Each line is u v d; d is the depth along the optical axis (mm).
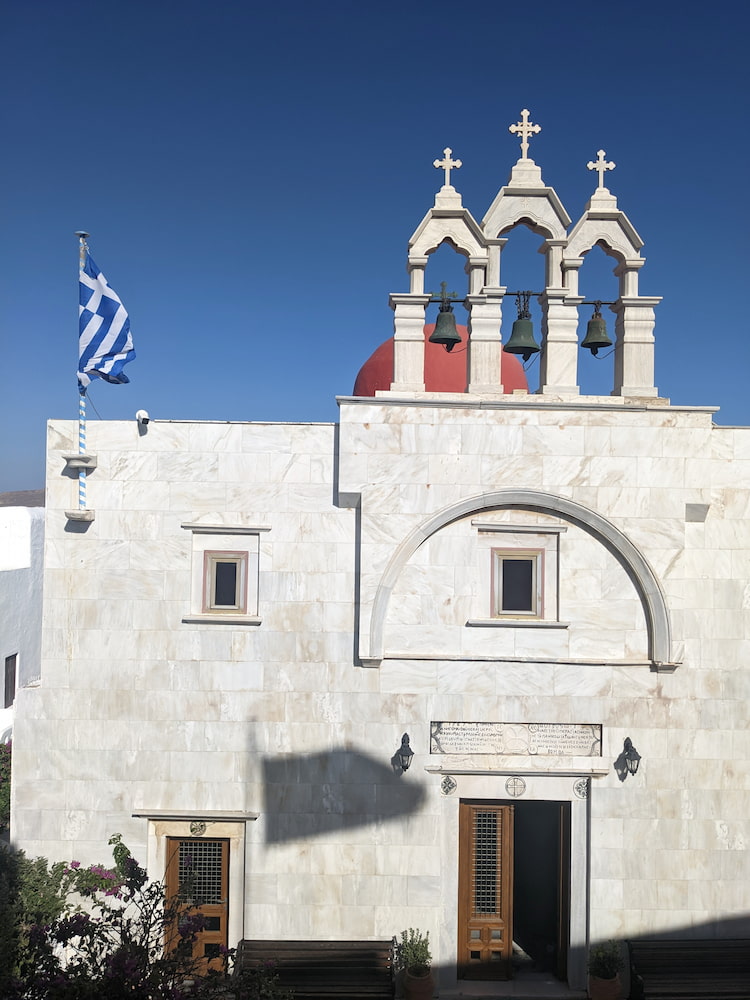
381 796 13703
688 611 13812
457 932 13883
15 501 74750
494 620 13773
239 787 13734
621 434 13672
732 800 13703
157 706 13805
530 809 17469
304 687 13789
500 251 13828
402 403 13609
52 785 13719
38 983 9172
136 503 13922
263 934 13539
